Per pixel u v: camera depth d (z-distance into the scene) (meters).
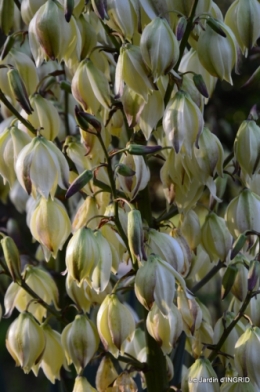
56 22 1.35
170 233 1.44
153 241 1.37
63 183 1.37
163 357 1.44
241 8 1.40
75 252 1.33
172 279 1.34
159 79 1.37
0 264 1.45
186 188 1.39
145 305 1.34
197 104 1.38
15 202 1.76
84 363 1.40
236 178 1.43
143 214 1.43
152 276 1.33
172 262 1.37
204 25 1.38
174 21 1.38
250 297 1.39
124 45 1.35
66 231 1.39
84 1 1.39
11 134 1.40
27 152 1.36
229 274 1.40
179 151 1.36
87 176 1.32
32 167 1.36
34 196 1.40
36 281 1.48
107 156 1.33
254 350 1.38
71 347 1.40
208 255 1.47
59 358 1.45
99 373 1.43
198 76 1.35
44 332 1.43
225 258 1.43
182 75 1.37
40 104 1.43
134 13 1.35
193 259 1.49
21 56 1.44
